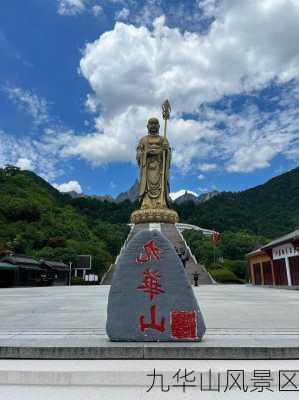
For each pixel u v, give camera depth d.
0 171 112.19
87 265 59.41
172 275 8.28
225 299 21.34
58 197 140.00
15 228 70.81
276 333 9.20
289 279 37.25
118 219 126.62
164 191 55.34
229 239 86.94
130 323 8.05
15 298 22.50
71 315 13.41
